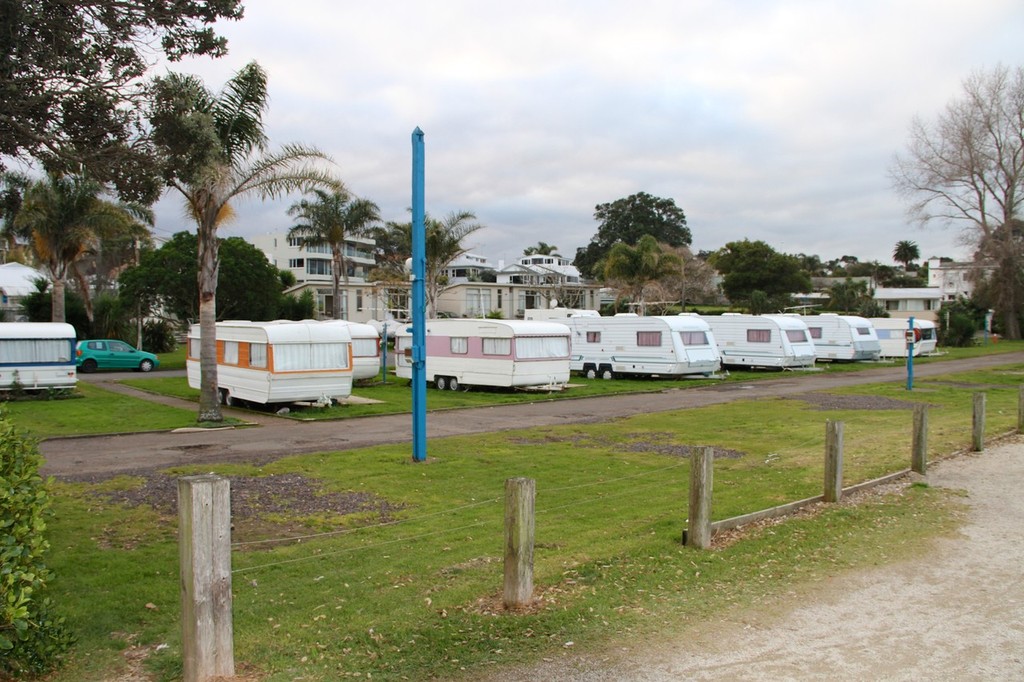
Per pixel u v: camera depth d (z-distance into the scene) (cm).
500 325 2481
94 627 545
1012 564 688
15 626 433
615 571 650
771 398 2319
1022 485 1015
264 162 1769
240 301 4341
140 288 4028
